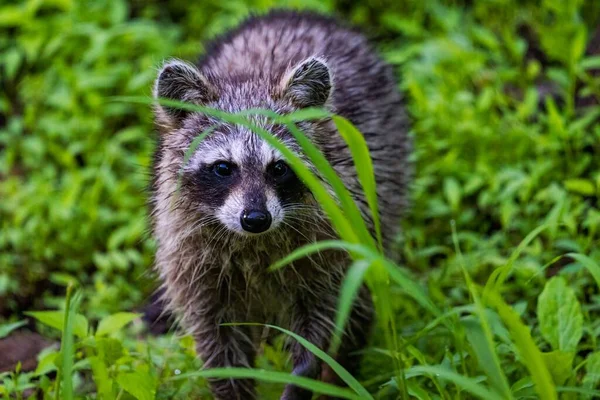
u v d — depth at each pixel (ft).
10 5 41.91
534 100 33.30
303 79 24.07
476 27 37.52
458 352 19.98
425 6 40.32
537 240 29.66
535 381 16.61
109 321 22.68
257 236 23.26
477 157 33.35
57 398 20.39
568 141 32.09
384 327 18.15
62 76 37.73
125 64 37.73
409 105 35.19
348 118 25.80
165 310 26.30
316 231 23.47
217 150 23.22
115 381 21.94
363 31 32.19
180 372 24.32
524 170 32.71
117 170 36.14
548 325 21.02
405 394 18.60
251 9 38.42
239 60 27.27
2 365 26.45
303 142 17.54
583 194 31.45
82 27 38.40
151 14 41.22
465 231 32.50
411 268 30.60
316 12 32.60
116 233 32.24
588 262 18.99
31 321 30.17
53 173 35.76
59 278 30.40
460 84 35.55
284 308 24.41
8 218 34.78
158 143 25.30
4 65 40.57
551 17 38.34
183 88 24.09
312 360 23.97
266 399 24.97
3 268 32.50
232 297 24.21
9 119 39.37
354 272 15.67
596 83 32.94
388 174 27.12
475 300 17.56
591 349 24.39
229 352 24.45
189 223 23.76
